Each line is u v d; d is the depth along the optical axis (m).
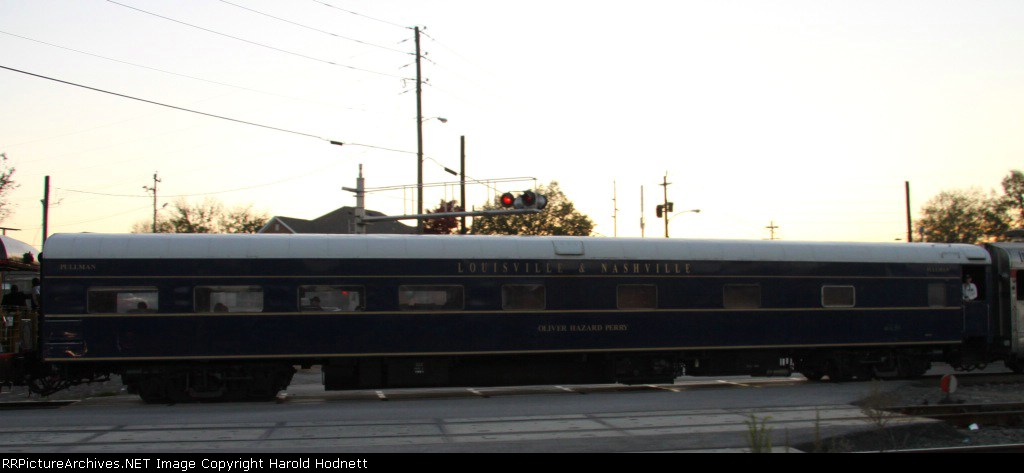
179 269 16.73
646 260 18.86
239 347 16.81
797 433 11.97
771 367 19.81
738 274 19.31
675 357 19.30
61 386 16.97
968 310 21.00
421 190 30.88
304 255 17.27
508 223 54.38
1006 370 24.66
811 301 19.70
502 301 18.05
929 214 83.75
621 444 11.13
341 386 17.88
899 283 20.38
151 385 16.81
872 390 14.61
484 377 18.55
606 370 19.02
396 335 17.50
